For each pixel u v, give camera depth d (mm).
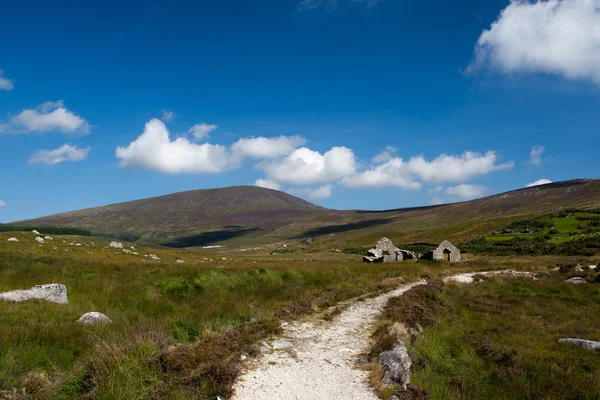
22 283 17078
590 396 8766
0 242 39562
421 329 13062
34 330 9430
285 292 18594
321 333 12312
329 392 7656
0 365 7258
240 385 7734
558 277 32562
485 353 11359
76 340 9391
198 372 7648
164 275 23547
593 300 21984
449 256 54594
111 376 6836
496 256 66250
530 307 19438
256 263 45281
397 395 7391
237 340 10086
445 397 8117
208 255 64500
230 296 16234
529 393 8898
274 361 9305
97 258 34562
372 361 9453
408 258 59688
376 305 17438
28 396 6633
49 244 43281
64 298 14000
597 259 49031
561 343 12766
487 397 8539
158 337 9141
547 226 87375
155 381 7039
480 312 17953
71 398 6594
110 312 12797
